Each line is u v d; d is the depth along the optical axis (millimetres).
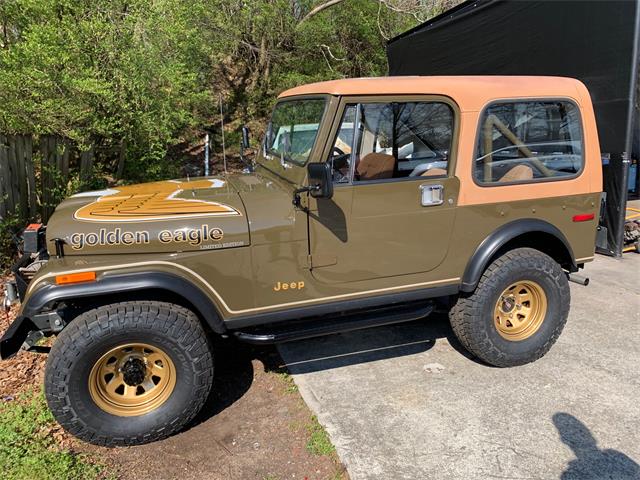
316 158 2852
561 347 3795
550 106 3309
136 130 6395
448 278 3248
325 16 12375
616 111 4992
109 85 5625
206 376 2811
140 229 2727
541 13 5648
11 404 3125
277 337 2973
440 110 3070
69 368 2566
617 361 3578
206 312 2766
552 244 3592
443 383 3340
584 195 3473
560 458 2631
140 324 2633
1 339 2604
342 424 2922
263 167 3773
